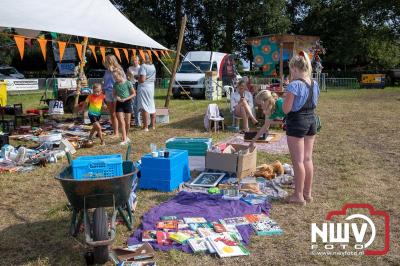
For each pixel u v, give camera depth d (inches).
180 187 251.6
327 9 1546.5
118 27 468.4
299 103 209.3
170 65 1165.1
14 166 308.2
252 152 269.6
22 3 393.4
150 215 205.3
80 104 564.7
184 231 187.6
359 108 676.1
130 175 168.4
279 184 257.4
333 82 1264.8
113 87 387.5
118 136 416.5
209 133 435.5
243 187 245.3
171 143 296.5
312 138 221.3
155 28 1337.4
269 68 566.3
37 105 743.1
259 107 496.4
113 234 160.9
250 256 167.5
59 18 402.3
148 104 444.8
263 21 1403.8
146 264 157.6
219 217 204.8
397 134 426.0
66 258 167.5
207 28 1512.1
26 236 189.3
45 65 1752.0
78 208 165.8
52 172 293.7
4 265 163.9
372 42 1501.0
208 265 160.4
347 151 348.2
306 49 529.3
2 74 1295.5
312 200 229.1
